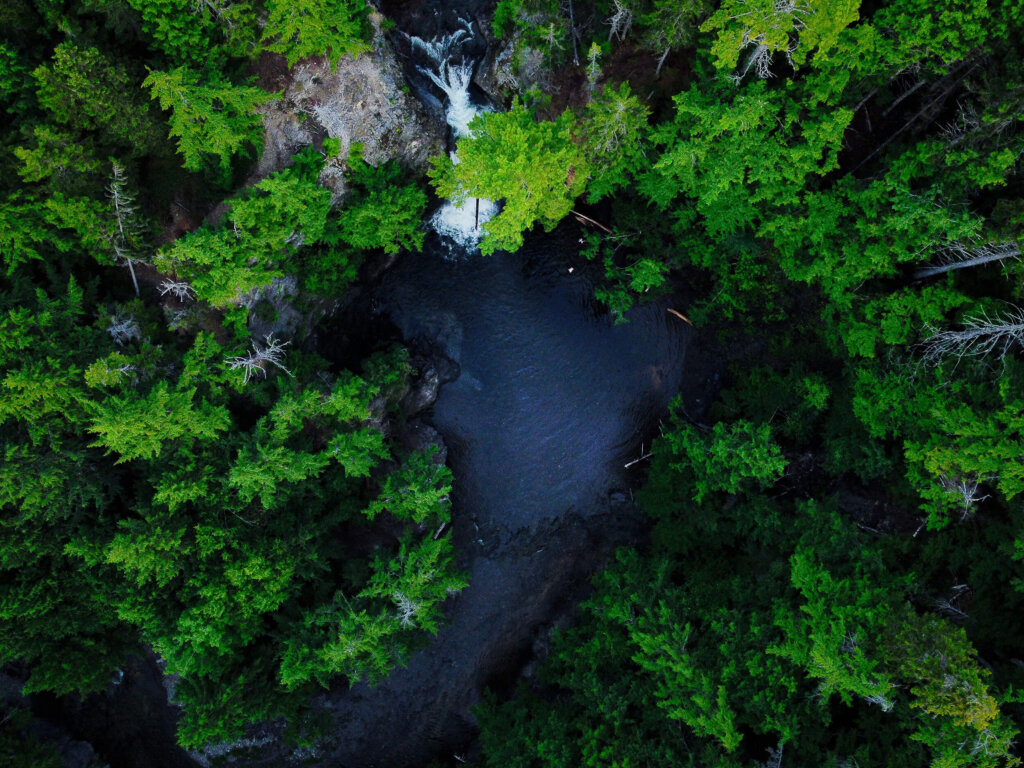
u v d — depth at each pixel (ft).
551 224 94.48
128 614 78.02
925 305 78.84
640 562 96.32
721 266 98.58
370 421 97.40
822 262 83.10
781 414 99.25
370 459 86.48
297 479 81.41
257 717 84.99
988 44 66.54
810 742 76.33
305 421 90.94
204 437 78.18
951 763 63.05
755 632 78.69
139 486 80.74
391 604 89.61
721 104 76.54
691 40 80.43
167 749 101.55
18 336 70.44
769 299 99.30
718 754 75.25
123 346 79.36
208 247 76.13
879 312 85.05
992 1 65.26
